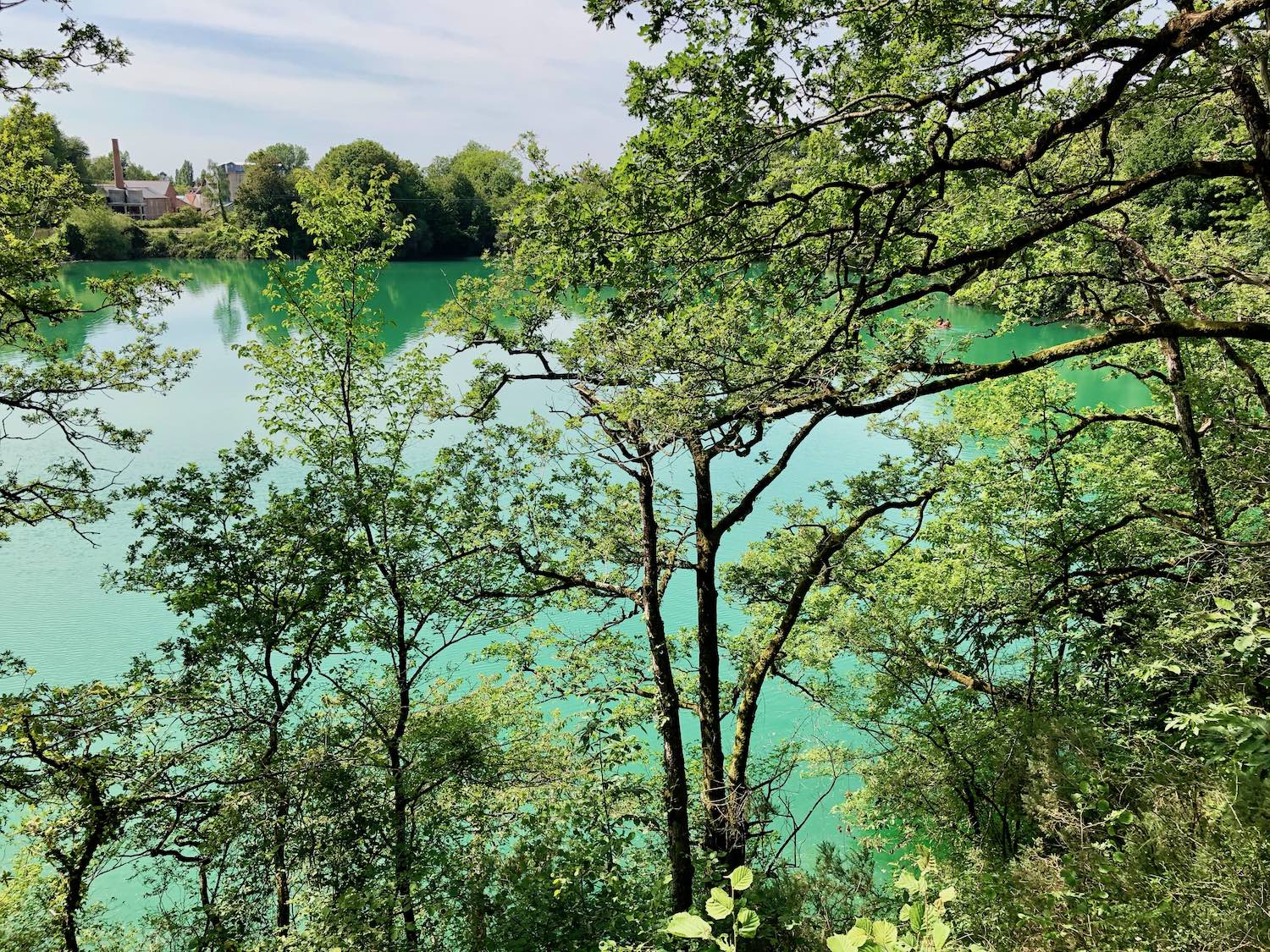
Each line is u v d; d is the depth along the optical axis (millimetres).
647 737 16969
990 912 4973
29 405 11445
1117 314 11477
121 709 9945
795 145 6613
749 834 12016
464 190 93688
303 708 11523
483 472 12805
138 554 10695
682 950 8086
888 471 13203
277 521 11117
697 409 8562
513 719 13164
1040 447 13297
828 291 7895
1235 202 11781
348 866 9523
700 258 7133
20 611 19609
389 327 49281
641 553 12594
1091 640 11047
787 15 5605
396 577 11703
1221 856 3955
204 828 9828
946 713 12320
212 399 36906
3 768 9305
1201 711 4836
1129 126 8844
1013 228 9477
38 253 10766
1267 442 9273
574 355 11367
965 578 13047
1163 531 12500
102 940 10664
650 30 5645
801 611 14602
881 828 12789
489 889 9508
